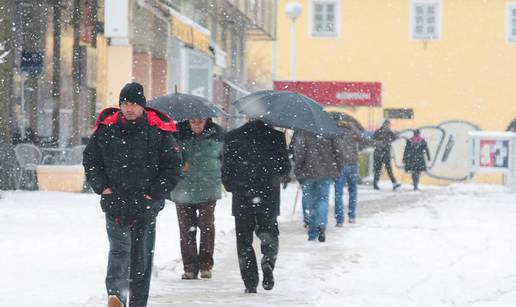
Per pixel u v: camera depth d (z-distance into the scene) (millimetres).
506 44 103312
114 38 59344
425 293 22234
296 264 27281
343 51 103312
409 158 74750
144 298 18281
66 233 32875
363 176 83750
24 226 34875
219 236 33562
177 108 23766
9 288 21547
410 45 103188
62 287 21781
